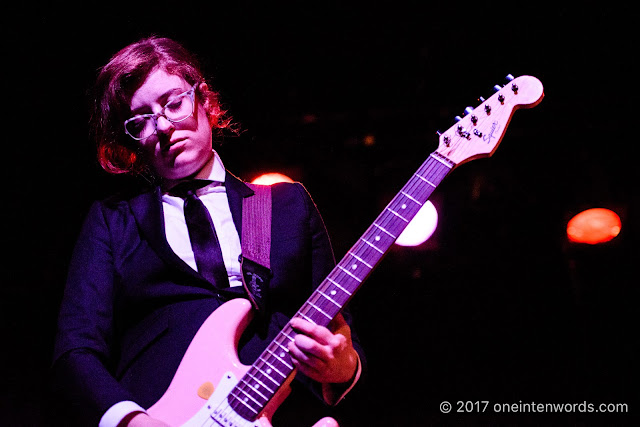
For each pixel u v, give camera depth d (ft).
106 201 6.68
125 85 6.59
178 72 6.77
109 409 5.19
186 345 5.72
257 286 5.96
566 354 18.21
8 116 14.58
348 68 17.98
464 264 19.42
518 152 19.94
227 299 5.95
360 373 5.75
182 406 5.33
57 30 13.64
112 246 6.27
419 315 19.03
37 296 15.44
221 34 15.62
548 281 19.11
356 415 16.35
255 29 15.92
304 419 5.98
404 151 19.61
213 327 5.61
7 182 15.14
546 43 17.24
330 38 17.02
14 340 15.06
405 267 19.44
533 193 19.75
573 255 19.10
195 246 6.11
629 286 18.57
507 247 19.49
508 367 18.15
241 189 6.64
